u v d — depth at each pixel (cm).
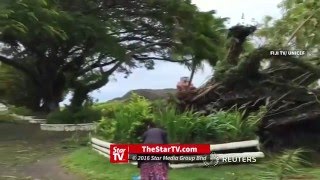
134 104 1394
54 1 2436
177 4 2888
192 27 3031
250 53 1470
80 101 3086
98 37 2591
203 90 1520
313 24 1620
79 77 3166
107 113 2492
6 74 3450
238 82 1507
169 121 1226
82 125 2386
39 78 3120
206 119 1277
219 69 1555
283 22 1706
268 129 1474
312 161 1409
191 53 3028
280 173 693
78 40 2602
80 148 1666
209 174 1101
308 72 1531
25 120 3052
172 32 3055
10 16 2069
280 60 1502
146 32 3111
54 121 2425
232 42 1588
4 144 1889
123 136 1304
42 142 1945
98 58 3106
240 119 1348
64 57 2933
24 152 1652
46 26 2162
